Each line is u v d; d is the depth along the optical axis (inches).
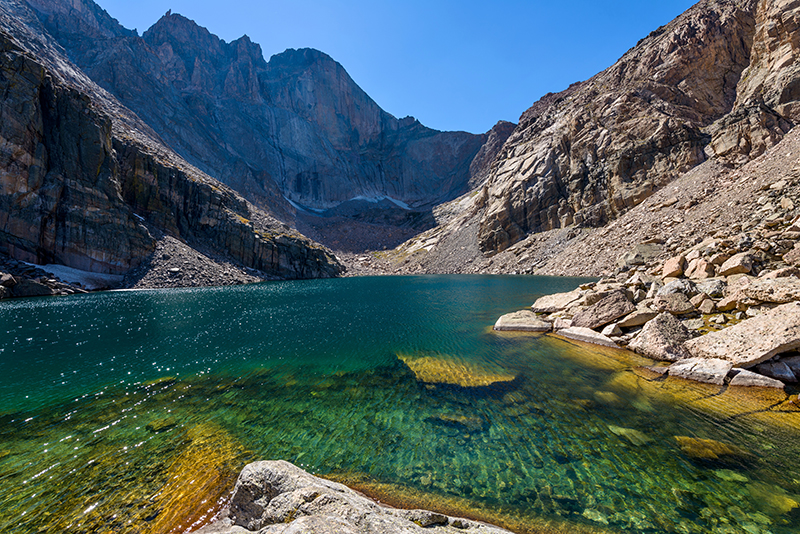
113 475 362.3
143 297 1950.1
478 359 722.2
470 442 414.9
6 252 2143.2
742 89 2824.8
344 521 230.7
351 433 444.5
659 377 574.6
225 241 3491.6
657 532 270.8
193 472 365.4
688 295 781.3
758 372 523.5
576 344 796.0
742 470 339.9
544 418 462.6
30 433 454.9
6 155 2148.1
